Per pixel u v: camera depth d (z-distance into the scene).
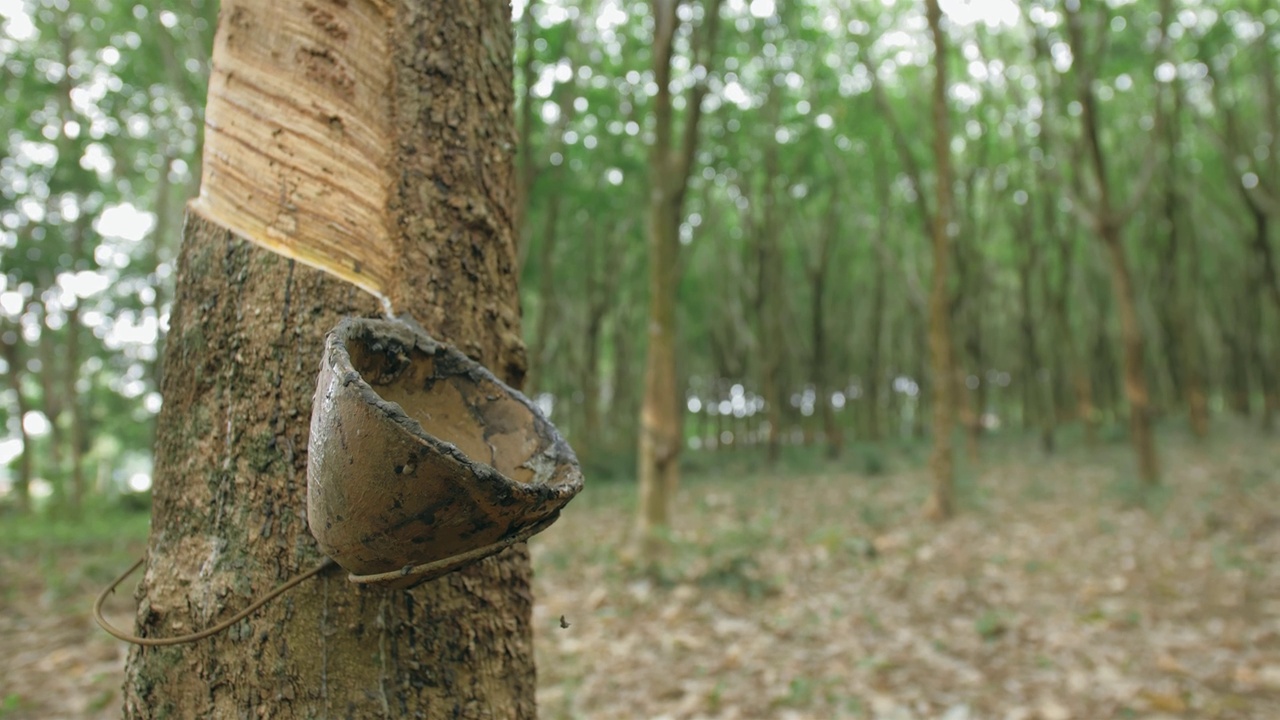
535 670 1.54
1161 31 10.37
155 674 1.31
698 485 14.23
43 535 9.61
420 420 1.22
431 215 1.43
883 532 8.57
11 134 11.99
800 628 5.21
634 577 6.54
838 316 23.20
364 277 1.35
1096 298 21.39
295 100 1.35
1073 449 16.59
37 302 14.80
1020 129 14.29
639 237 15.23
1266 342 21.89
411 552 1.03
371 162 1.39
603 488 13.88
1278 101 14.33
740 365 23.02
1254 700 3.88
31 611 5.88
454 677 1.33
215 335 1.36
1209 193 17.36
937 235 9.70
